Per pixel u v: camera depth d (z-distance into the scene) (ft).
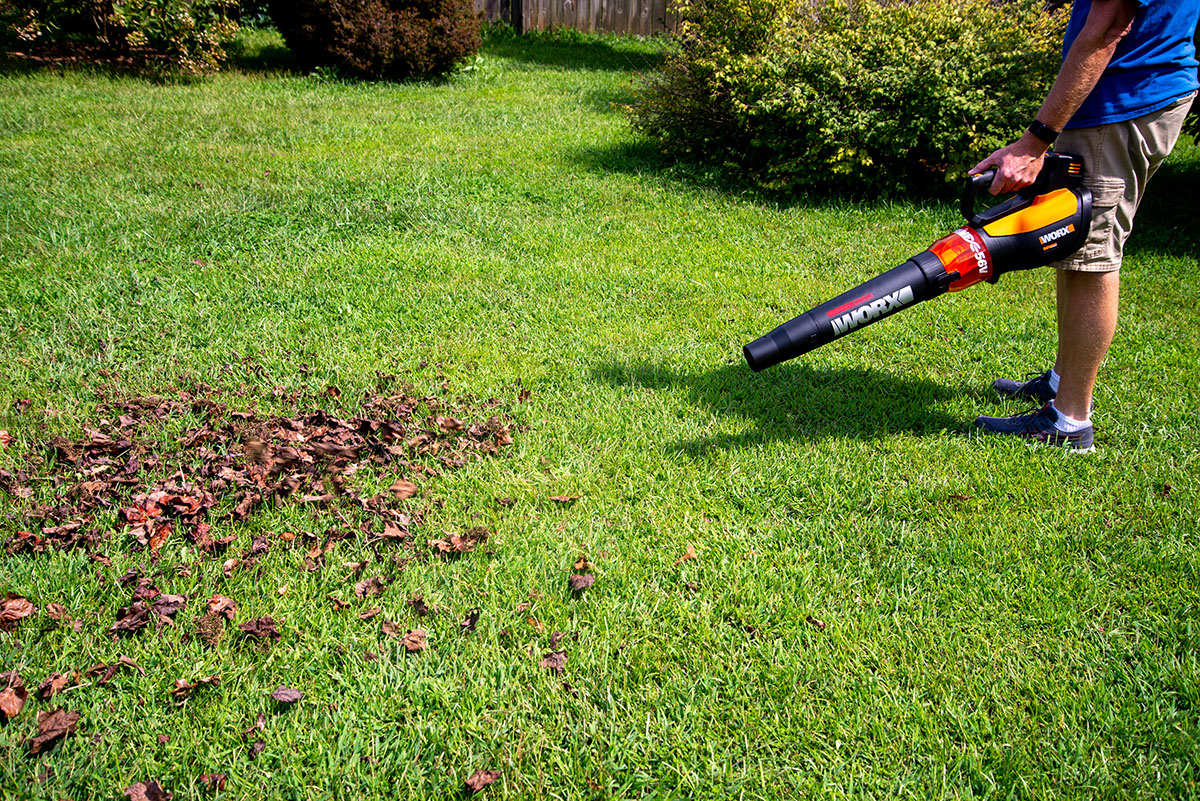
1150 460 9.89
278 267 15.60
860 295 8.78
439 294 14.70
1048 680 6.73
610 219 19.16
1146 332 13.83
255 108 28.40
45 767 5.81
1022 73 20.79
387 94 32.19
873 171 21.47
